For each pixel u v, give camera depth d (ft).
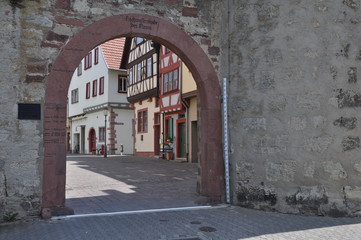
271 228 20.01
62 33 23.00
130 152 107.14
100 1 24.03
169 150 73.31
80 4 23.53
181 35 26.00
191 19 26.45
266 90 25.14
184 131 69.67
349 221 22.12
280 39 25.00
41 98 22.35
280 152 24.47
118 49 109.91
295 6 24.85
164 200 27.68
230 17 26.99
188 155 66.28
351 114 24.12
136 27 24.76
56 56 22.77
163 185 35.76
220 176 26.53
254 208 24.97
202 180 26.81
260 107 25.29
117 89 105.81
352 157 23.89
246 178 25.48
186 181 38.73
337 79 24.20
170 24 25.73
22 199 21.59
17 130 21.76
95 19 23.84
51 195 22.12
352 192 23.71
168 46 26.53
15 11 22.11
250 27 26.03
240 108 26.08
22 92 21.99
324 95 24.16
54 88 22.56
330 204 23.56
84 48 23.39
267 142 24.88
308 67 24.39
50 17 22.80
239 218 22.30
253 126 25.45
